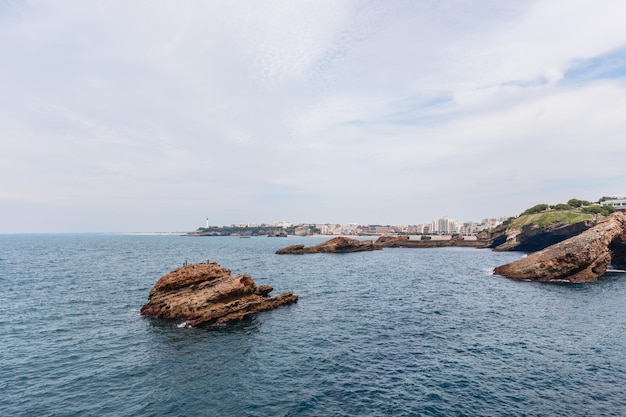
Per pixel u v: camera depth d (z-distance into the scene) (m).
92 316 40.94
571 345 29.97
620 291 53.62
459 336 32.78
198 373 25.31
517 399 20.94
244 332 35.06
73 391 22.62
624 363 26.00
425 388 22.50
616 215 71.69
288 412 19.83
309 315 41.50
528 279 66.81
